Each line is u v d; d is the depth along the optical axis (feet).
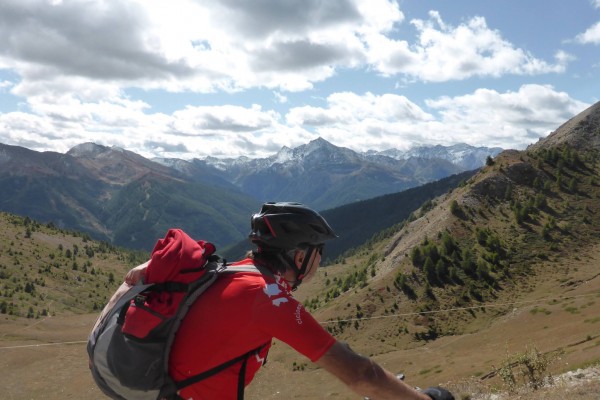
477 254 592.60
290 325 7.78
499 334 402.31
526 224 636.48
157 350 7.91
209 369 7.95
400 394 7.71
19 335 503.61
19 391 347.97
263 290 8.03
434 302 529.86
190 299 8.05
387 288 569.64
